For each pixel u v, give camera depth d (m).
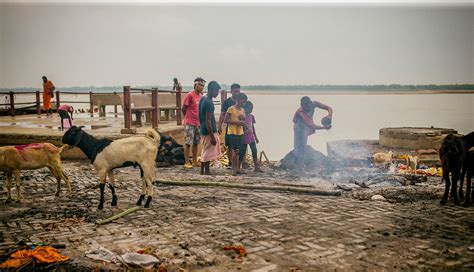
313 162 11.74
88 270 4.85
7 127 15.29
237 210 7.36
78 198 8.30
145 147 7.43
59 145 13.11
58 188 8.45
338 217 6.91
